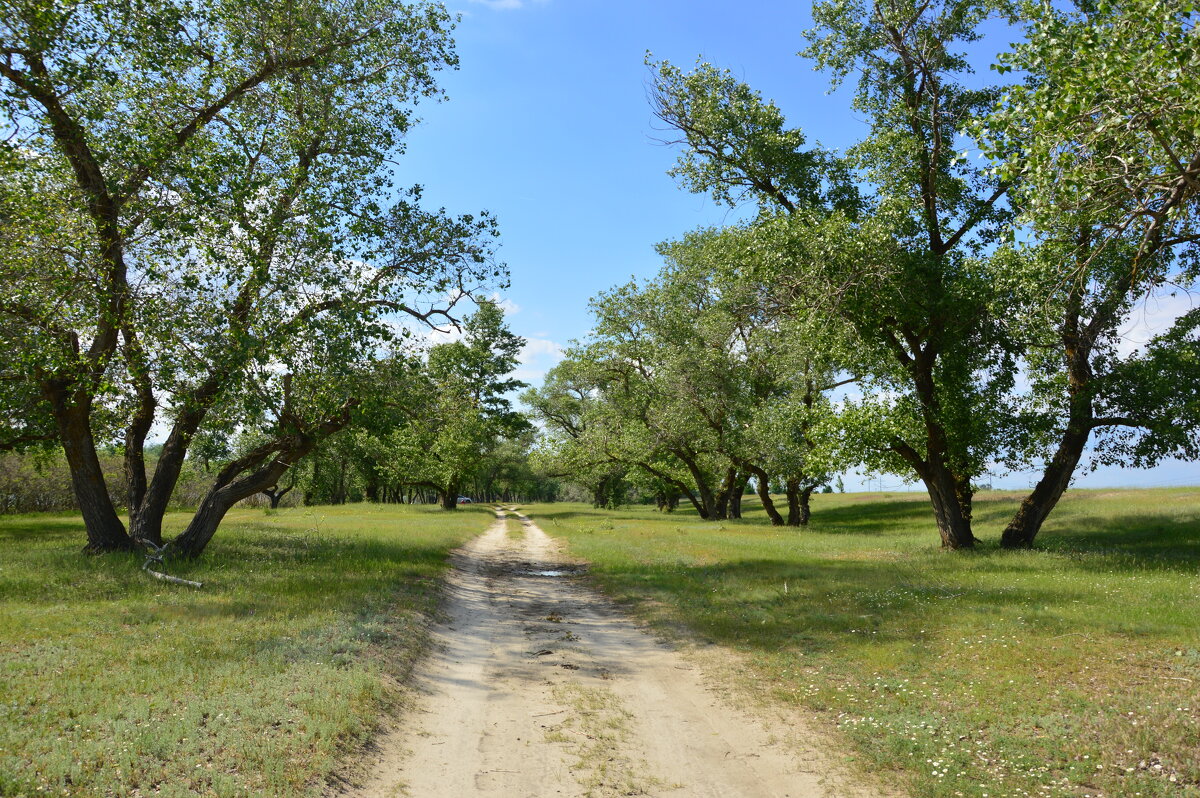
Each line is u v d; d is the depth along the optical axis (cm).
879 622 1097
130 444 1677
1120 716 665
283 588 1252
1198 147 723
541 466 5134
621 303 3966
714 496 4794
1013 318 1778
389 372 1628
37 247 1255
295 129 1611
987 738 646
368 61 1712
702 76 1967
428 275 1636
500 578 1814
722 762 626
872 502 4900
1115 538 2177
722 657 973
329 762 562
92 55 1273
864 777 591
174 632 899
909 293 1791
